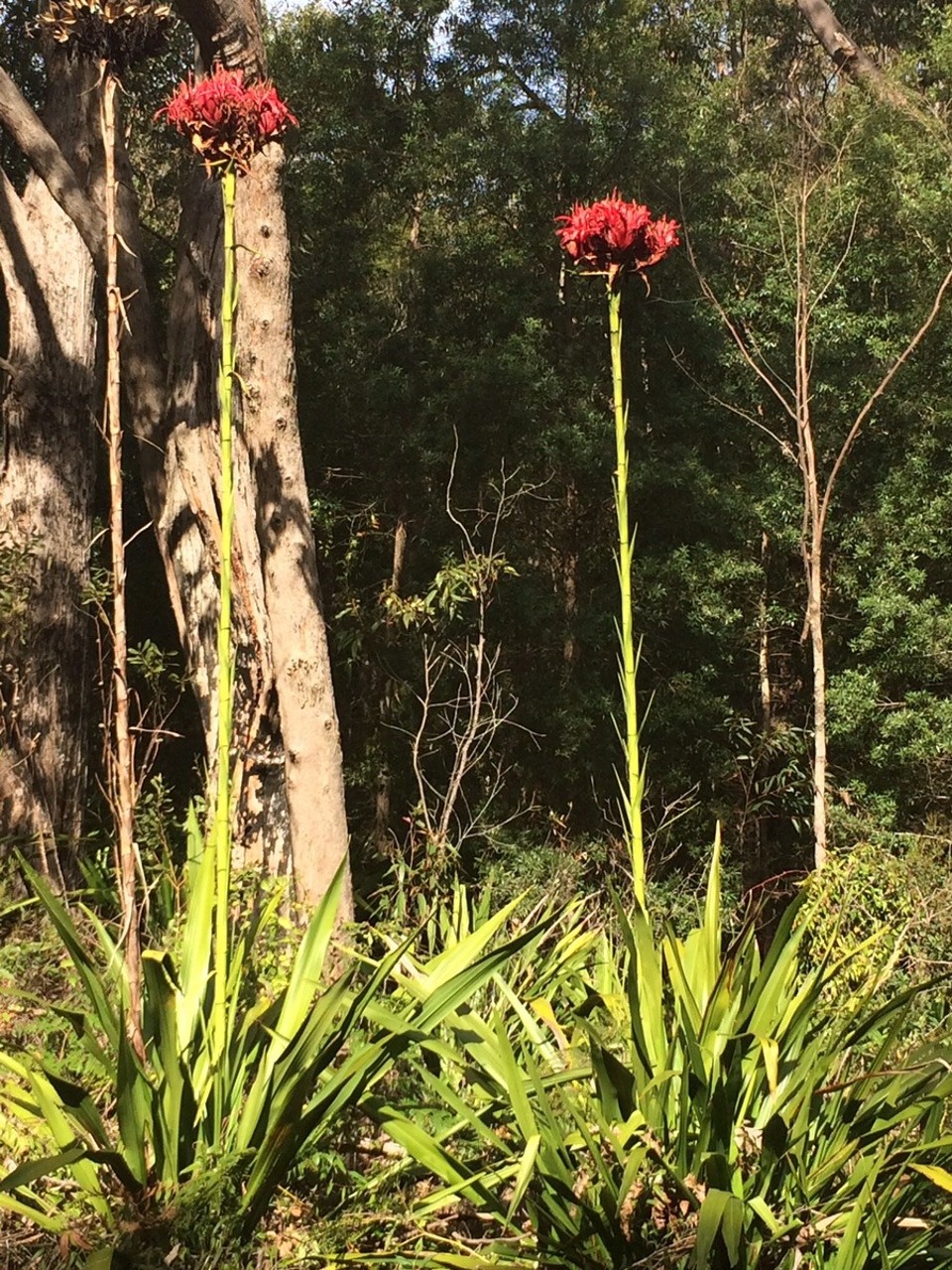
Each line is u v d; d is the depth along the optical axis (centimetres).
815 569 786
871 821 992
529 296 1290
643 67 1299
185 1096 281
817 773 763
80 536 830
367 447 1291
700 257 1303
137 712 955
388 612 1154
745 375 1304
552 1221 279
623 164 1293
